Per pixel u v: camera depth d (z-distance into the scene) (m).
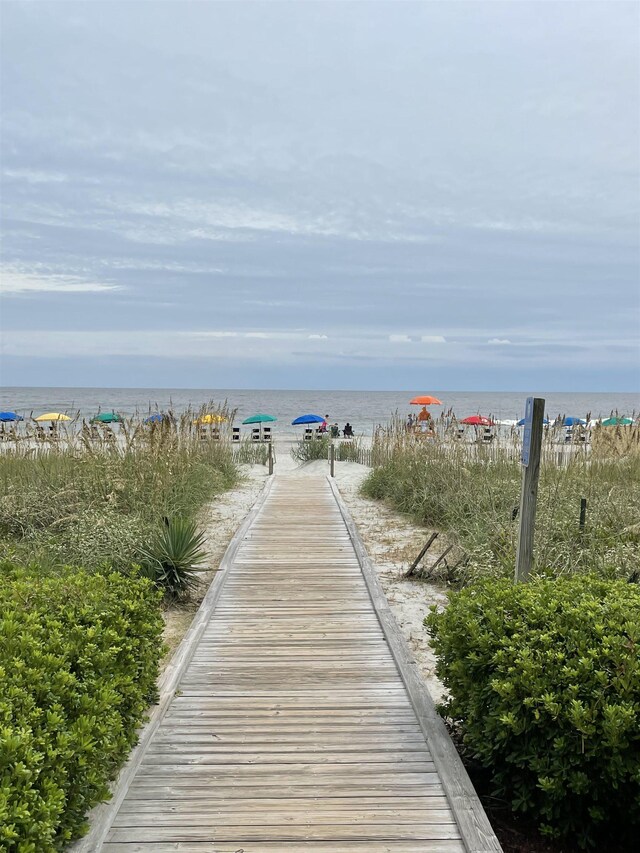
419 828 2.76
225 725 3.64
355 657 4.65
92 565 6.61
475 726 3.17
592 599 3.45
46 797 2.20
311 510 10.80
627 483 8.63
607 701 2.72
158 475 9.30
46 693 2.63
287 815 2.83
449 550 7.09
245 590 6.29
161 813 2.83
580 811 2.81
